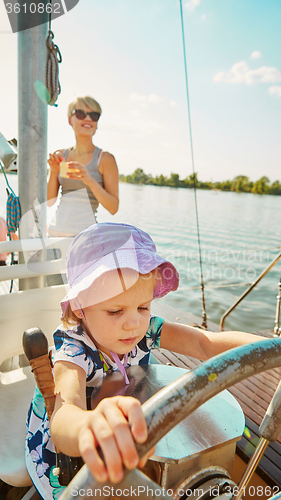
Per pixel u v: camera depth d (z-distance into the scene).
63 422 0.49
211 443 0.45
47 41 0.91
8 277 0.94
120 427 0.29
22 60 0.92
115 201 1.16
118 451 0.28
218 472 0.48
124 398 0.32
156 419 0.29
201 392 0.31
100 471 0.28
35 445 0.74
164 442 0.45
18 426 0.90
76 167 0.99
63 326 0.72
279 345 0.38
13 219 1.01
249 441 1.25
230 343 0.78
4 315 0.96
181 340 0.83
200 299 7.18
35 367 0.55
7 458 0.80
